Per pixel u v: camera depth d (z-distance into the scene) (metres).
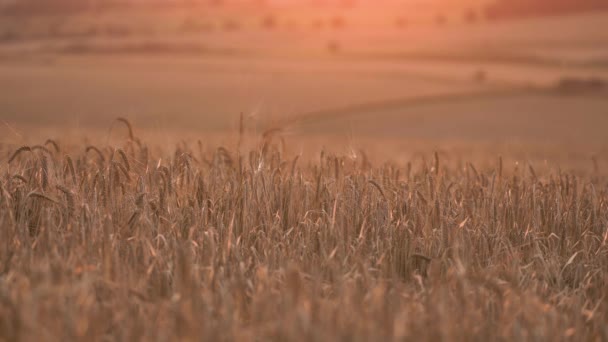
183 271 3.19
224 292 3.25
